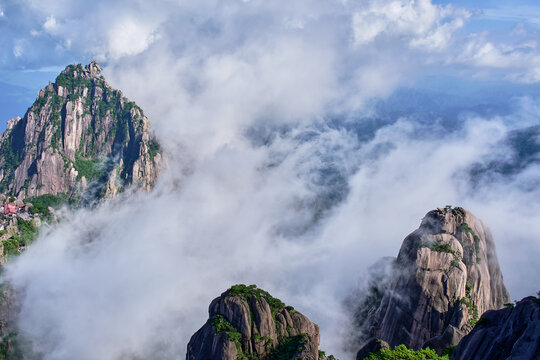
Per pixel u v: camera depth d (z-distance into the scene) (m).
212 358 82.00
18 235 184.00
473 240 115.00
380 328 118.25
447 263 109.75
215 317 87.06
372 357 73.25
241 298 87.50
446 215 117.81
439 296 107.00
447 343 97.44
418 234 118.94
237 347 81.62
